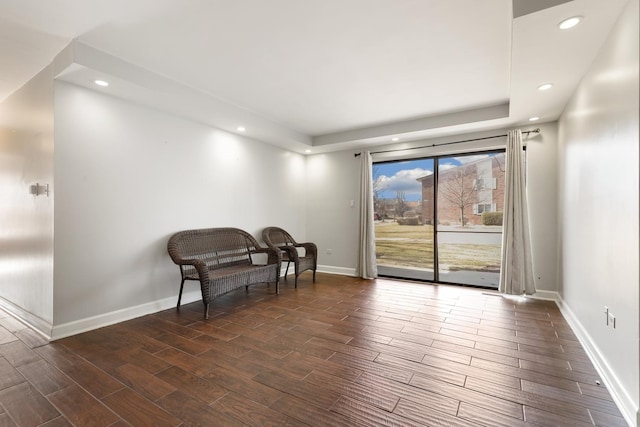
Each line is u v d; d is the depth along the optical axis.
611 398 1.76
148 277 3.33
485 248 4.56
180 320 3.09
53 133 2.63
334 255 5.64
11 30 2.25
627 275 1.69
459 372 2.06
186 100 3.25
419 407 1.68
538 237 3.90
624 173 1.75
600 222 2.15
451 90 3.38
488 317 3.16
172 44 2.47
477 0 1.94
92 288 2.87
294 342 2.55
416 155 4.95
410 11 2.05
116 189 3.07
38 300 2.82
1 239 3.47
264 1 1.95
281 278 5.15
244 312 3.34
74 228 2.75
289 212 5.53
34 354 2.31
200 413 1.63
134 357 2.27
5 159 3.40
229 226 4.33
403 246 5.20
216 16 2.11
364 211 5.17
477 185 4.62
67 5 1.98
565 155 3.32
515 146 3.95
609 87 1.98
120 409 1.66
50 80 2.68
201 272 3.15
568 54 2.24
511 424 1.54
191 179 3.83
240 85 3.26
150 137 3.39
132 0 1.94
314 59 2.71
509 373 2.04
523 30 1.95
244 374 2.03
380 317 3.17
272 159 5.15
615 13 1.78
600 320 2.12
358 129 4.88
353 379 1.97
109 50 2.55
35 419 1.58
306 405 1.70
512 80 2.69
